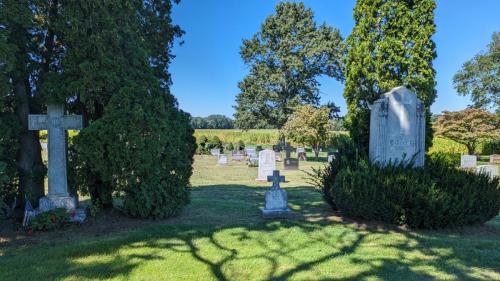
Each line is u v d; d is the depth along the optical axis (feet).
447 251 18.20
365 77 30.63
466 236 21.24
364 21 30.42
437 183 22.89
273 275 14.96
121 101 22.50
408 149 26.30
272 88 137.69
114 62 22.91
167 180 24.62
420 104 26.53
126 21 24.29
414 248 18.69
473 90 129.59
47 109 23.54
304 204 31.50
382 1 30.09
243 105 139.23
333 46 128.77
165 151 24.04
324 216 26.27
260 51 137.90
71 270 15.38
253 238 20.30
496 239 20.70
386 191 22.36
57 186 23.81
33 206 24.79
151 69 25.73
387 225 23.09
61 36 23.56
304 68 132.57
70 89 22.52
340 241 19.84
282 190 26.43
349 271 15.42
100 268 15.62
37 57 24.25
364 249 18.48
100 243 19.08
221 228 22.44
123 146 22.16
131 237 20.17
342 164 27.27
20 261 16.35
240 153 108.37
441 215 21.59
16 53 22.21
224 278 14.64
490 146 116.78
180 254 17.51
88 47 22.54
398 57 29.07
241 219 25.12
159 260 16.66
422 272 15.37
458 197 22.07
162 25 30.09
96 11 22.61
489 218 23.41
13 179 24.08
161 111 23.79
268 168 57.52
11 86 21.07
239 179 59.26
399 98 26.12
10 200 24.18
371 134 27.04
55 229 21.65
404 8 28.96
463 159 73.15
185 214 26.43
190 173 26.55
